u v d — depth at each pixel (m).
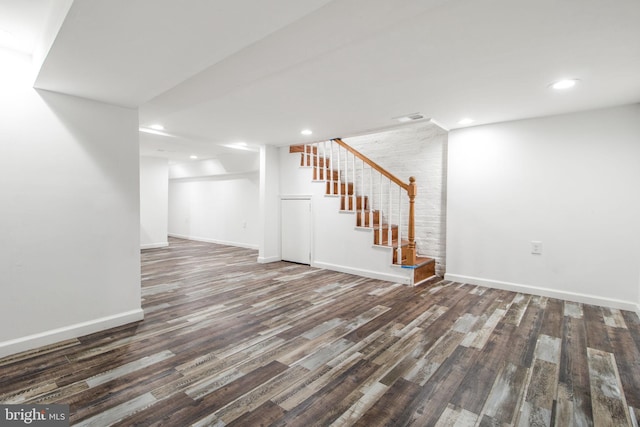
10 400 1.71
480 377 1.95
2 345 2.18
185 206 8.87
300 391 1.81
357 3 1.44
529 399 1.74
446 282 4.17
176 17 1.43
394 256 4.34
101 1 1.30
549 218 3.52
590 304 3.29
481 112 3.37
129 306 2.83
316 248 5.20
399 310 3.14
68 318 2.49
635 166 3.08
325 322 2.83
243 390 1.81
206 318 2.93
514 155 3.70
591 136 3.27
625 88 2.65
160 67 1.97
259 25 1.50
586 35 1.81
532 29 1.75
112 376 1.95
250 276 4.55
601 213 3.25
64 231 2.47
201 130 4.33
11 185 2.23
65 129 2.46
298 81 2.54
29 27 1.92
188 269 5.01
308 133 4.52
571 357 2.19
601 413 1.62
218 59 1.86
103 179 2.66
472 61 2.17
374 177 5.08
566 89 2.68
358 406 1.67
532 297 3.54
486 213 3.91
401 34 1.81
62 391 1.79
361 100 2.99
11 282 2.23
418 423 1.55
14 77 2.23
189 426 1.52
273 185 5.62
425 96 2.88
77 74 2.08
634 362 2.13
